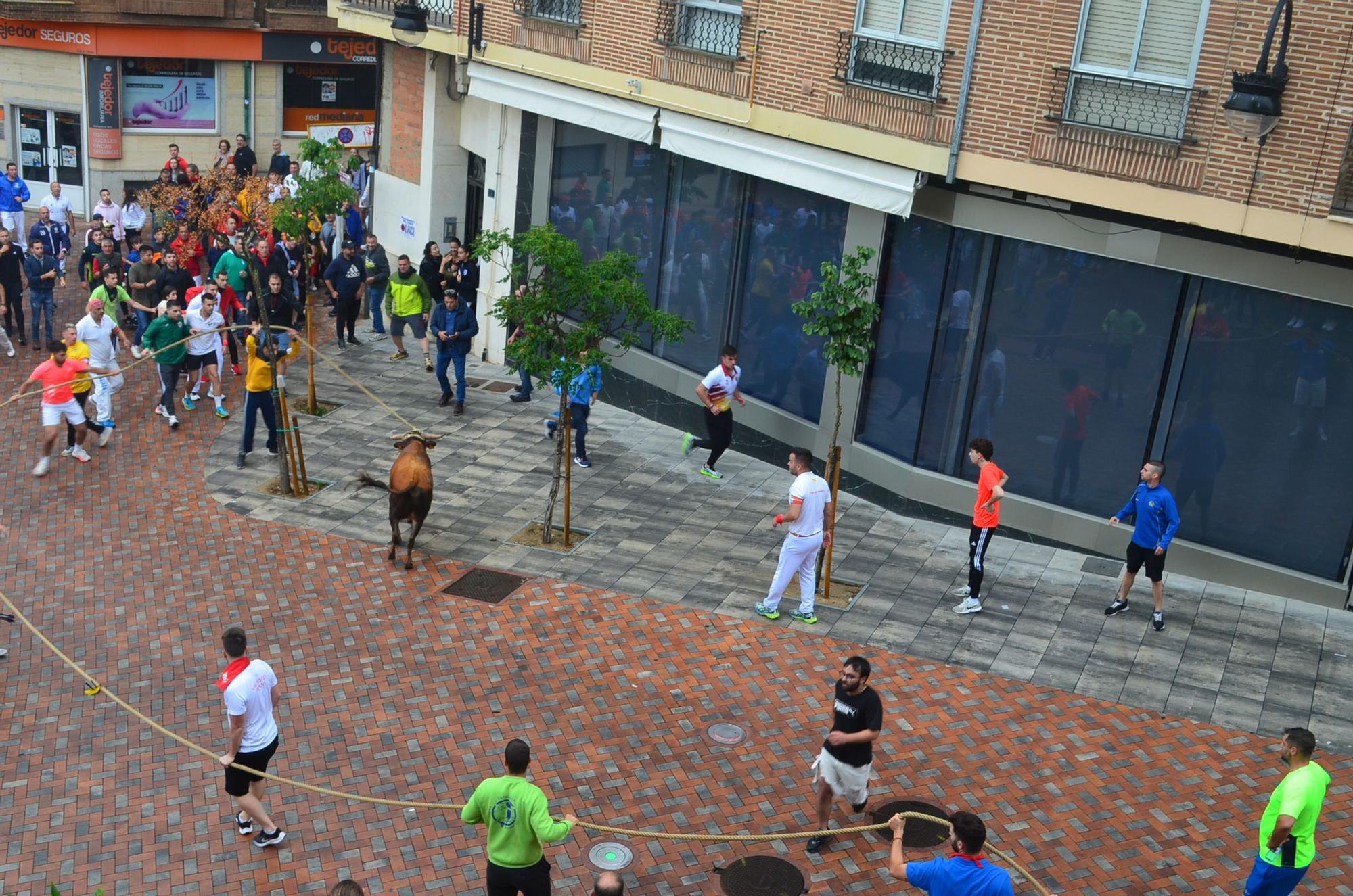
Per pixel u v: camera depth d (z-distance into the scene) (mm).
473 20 20406
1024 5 13922
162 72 30844
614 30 18156
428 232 23641
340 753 11391
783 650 13219
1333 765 11609
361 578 14477
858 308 13805
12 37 29406
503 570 14688
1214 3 12945
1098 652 13312
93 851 10195
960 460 16203
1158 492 13398
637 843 10383
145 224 29422
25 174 30812
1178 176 13391
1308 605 14367
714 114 17000
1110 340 14922
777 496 16953
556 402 20141
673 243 18828
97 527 15641
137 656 12898
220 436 18500
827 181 15805
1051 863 10273
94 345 17703
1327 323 13758
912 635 13555
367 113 34000
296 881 9914
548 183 20391
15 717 11867
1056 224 14719
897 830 8156
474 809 8906
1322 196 12688
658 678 12672
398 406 19562
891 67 15133
